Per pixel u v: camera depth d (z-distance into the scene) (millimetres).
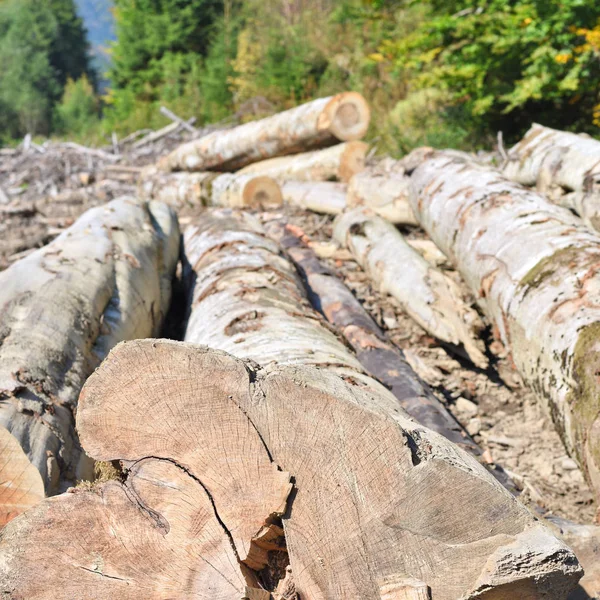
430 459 1946
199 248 5703
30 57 36594
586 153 5387
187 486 2084
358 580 1993
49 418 2914
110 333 3998
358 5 16062
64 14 41031
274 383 2016
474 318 4797
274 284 4281
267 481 2031
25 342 3262
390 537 1970
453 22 10719
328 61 17719
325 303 5262
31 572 2129
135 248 5152
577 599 2404
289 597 2080
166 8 25422
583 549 2572
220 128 17781
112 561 2125
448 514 1943
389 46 12188
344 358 3217
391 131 12859
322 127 9117
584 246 4070
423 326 4980
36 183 13750
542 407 3959
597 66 10383
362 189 7355
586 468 3314
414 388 4070
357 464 1977
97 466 2336
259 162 10250
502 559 1862
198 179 9469
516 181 6266
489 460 3643
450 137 11734
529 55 10883
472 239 4965
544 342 3775
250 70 19953
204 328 3766
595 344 3389
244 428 2035
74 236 4922
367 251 6078
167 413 2064
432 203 5887
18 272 4051
